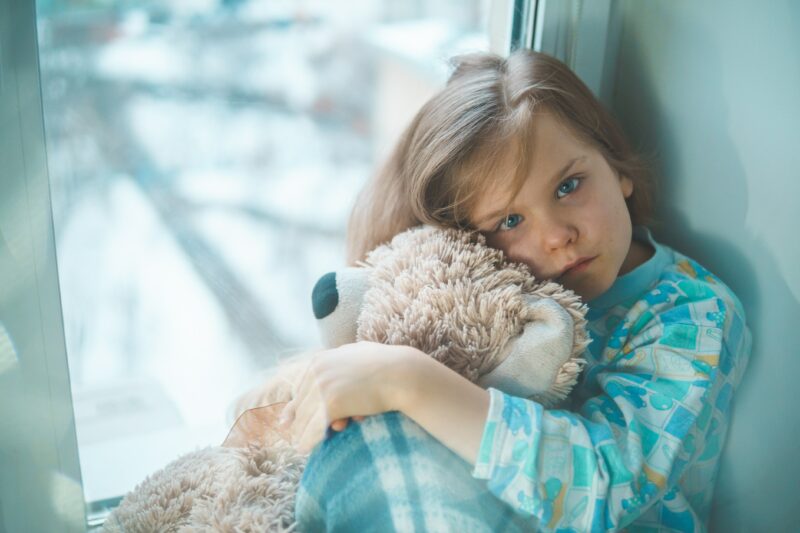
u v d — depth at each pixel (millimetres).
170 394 771
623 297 854
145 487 699
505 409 652
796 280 776
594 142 824
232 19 815
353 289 729
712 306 804
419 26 992
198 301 798
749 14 769
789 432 816
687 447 763
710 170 848
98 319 748
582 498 663
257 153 863
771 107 768
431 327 681
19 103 628
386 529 640
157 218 782
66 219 710
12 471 718
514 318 684
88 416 753
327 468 651
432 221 809
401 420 654
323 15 919
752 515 866
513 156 767
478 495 649
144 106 757
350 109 956
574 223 780
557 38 907
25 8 610
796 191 759
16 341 685
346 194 936
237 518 655
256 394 742
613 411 736
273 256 859
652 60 893
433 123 815
